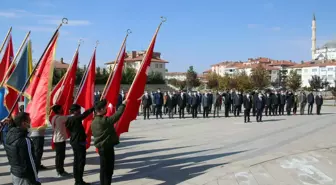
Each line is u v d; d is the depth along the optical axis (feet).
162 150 38.45
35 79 26.50
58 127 27.09
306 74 358.23
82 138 24.21
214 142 43.65
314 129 56.54
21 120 16.48
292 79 268.21
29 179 16.06
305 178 27.14
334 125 62.49
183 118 78.64
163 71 304.91
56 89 33.94
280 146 39.58
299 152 34.88
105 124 21.95
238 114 83.82
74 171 24.16
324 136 48.03
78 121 24.16
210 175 27.04
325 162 31.91
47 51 26.50
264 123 67.21
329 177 27.58
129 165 31.19
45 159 33.63
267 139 45.60
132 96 28.19
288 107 87.30
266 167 29.40
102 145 21.85
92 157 34.58
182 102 78.18
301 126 61.16
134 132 54.03
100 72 199.41
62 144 27.20
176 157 34.50
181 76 492.54
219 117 81.30
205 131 55.01
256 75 250.16
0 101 28.78
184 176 27.09
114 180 26.11
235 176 26.81
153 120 73.97
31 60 29.37
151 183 25.21
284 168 29.40
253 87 242.17
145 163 31.94
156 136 49.55
